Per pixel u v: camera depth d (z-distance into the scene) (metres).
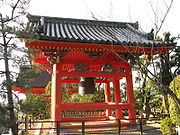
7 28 6.34
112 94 23.39
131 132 9.44
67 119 13.54
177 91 8.06
